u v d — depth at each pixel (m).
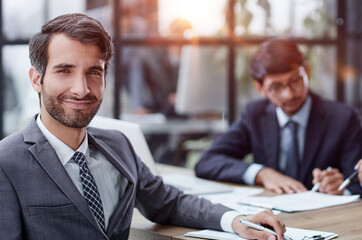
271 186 2.41
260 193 2.34
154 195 1.84
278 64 2.50
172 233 1.74
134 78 5.11
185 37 4.17
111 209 1.66
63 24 1.51
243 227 1.63
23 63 4.24
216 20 4.17
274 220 1.59
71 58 1.49
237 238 1.62
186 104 4.27
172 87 5.23
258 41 4.18
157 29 4.16
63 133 1.56
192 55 4.22
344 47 4.27
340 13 4.25
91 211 1.56
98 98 1.55
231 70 4.20
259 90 2.71
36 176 1.49
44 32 1.53
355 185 2.36
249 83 4.22
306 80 2.63
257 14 4.18
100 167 1.66
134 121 4.92
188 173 2.93
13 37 4.20
